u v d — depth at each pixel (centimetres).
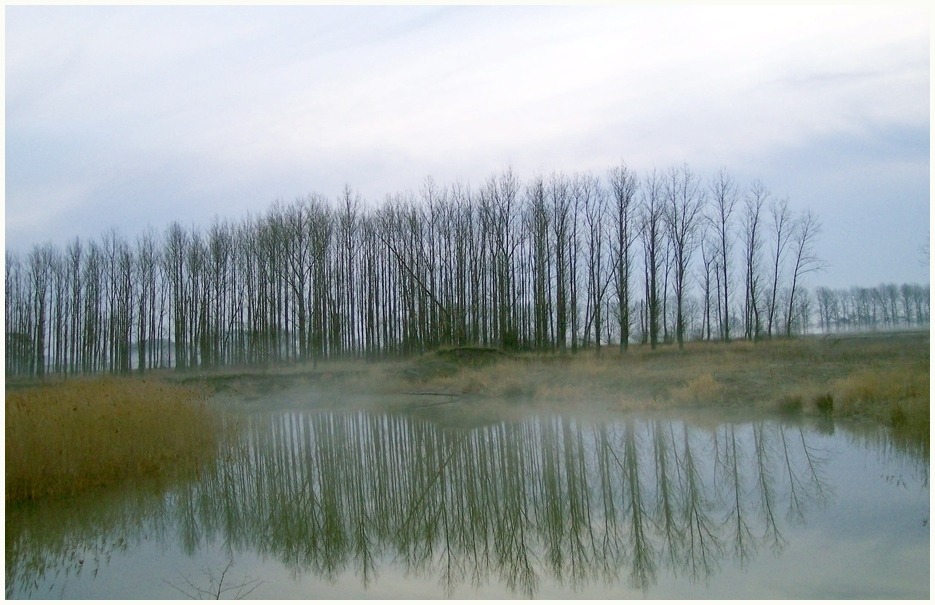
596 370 2973
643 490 1304
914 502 1101
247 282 5103
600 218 4516
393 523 1166
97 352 5262
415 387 3288
